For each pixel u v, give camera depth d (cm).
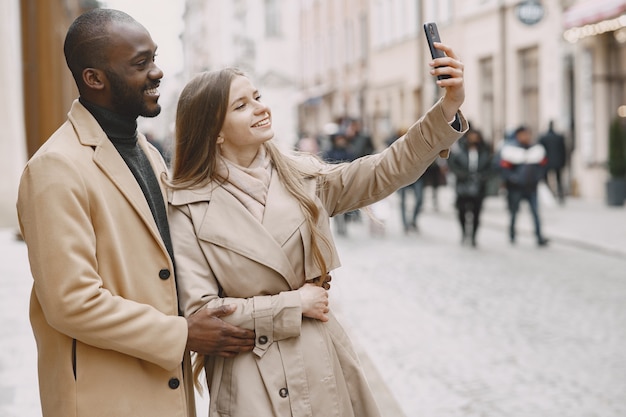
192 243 248
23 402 482
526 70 2333
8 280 868
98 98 235
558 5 2111
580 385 557
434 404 518
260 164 260
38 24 1278
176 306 237
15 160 1081
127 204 232
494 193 2219
